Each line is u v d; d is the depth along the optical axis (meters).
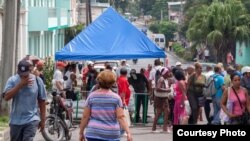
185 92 18.53
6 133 16.88
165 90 19.55
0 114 19.44
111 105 9.95
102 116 9.94
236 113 13.70
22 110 10.92
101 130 9.88
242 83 18.20
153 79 23.70
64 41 68.31
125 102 18.98
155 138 18.53
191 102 19.52
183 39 108.56
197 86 19.59
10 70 20.16
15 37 20.38
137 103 22.47
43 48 53.56
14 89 10.79
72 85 23.44
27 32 43.72
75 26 70.31
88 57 22.78
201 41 67.00
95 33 23.52
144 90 22.66
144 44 23.28
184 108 18.45
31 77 11.02
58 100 17.02
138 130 20.61
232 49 64.69
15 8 20.33
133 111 22.47
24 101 10.93
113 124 9.97
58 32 63.41
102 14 24.17
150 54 23.05
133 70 22.80
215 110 19.80
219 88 19.64
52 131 16.66
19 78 11.02
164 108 19.69
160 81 19.62
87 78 27.36
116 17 24.02
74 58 22.75
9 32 20.25
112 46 23.11
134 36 23.53
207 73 21.61
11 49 20.20
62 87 19.84
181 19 118.12
